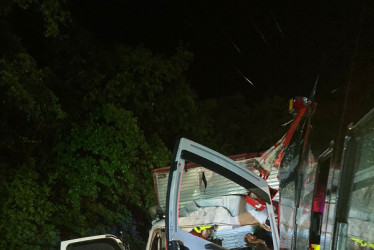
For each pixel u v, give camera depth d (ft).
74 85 30.37
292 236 10.20
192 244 13.03
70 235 27.99
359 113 6.85
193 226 16.84
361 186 6.70
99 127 28.19
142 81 33.32
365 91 6.84
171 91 36.99
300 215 9.86
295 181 10.79
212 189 24.08
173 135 38.55
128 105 33.27
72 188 27.22
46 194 25.86
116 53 34.04
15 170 24.34
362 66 6.92
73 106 29.60
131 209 34.12
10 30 25.45
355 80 6.95
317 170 9.28
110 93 31.04
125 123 28.99
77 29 33.09
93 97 29.71
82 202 29.99
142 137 29.68
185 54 35.94
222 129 51.72
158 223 17.72
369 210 6.61
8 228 23.21
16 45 24.90
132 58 33.17
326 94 8.86
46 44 29.78
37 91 24.98
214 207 16.87
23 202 23.73
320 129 9.06
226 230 16.61
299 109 15.70
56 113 26.13
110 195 30.14
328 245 7.07
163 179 26.91
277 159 18.04
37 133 27.68
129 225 31.19
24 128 26.84
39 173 27.76
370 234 6.54
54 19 25.80
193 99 39.52
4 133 24.56
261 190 13.50
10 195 23.59
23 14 28.66
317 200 9.59
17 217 23.73
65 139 28.19
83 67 32.04
